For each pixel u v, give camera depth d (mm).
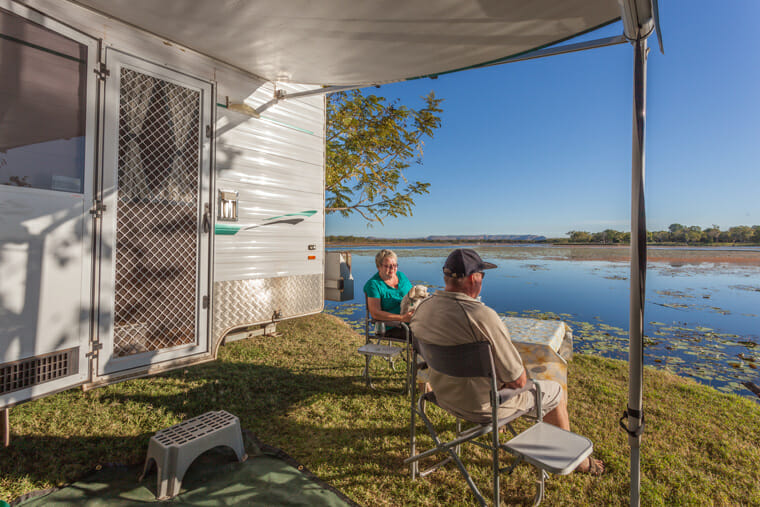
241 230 3615
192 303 2869
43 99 2039
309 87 4355
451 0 2088
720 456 2373
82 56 2221
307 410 2902
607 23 2271
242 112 3455
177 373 3545
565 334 3393
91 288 2271
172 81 2734
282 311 4074
